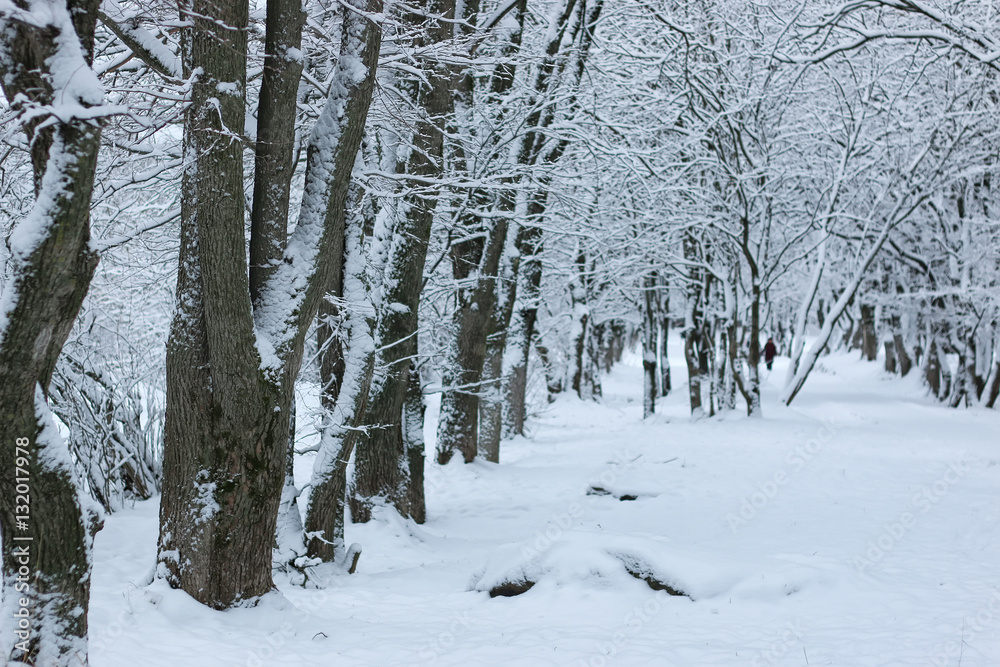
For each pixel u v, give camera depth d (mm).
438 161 10422
